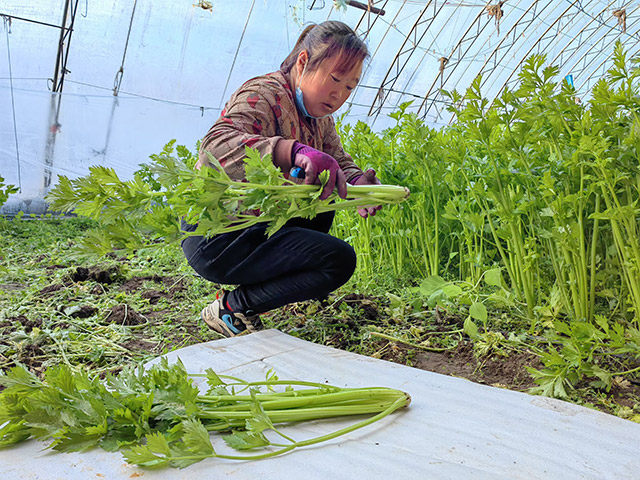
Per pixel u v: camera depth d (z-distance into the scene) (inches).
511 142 102.7
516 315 111.0
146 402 58.6
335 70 86.3
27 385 58.7
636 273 90.4
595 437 62.8
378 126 528.4
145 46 347.9
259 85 89.6
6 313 115.8
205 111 375.2
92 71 344.5
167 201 64.9
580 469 55.9
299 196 70.4
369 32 477.7
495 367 91.9
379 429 64.8
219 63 375.9
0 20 300.5
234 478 52.6
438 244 142.6
